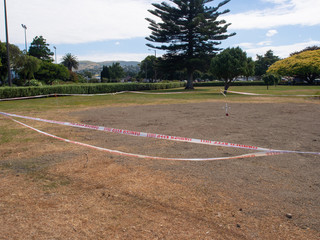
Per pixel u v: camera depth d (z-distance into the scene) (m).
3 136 6.64
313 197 3.21
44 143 5.90
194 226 2.57
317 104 15.04
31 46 61.66
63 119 9.55
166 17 39.81
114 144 5.77
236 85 60.97
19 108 13.62
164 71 44.47
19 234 2.44
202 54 39.78
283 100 18.16
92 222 2.64
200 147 5.48
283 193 3.31
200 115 10.55
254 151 5.17
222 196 3.21
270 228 2.55
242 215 2.78
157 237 2.39
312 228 2.55
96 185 3.55
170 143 5.84
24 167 4.29
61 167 4.27
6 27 23.19
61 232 2.47
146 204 3.01
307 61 54.16
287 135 6.63
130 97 22.89
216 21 39.03
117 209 2.90
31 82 34.69
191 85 43.88
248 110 12.27
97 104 15.94
